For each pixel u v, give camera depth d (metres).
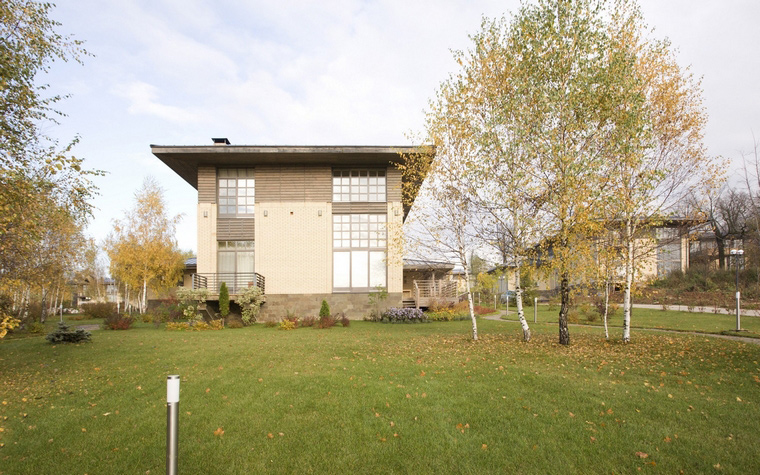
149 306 31.89
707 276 33.19
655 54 12.59
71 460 5.00
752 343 12.34
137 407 6.80
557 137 11.80
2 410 6.79
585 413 6.35
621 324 20.22
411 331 17.86
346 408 6.59
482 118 13.38
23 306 24.33
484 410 6.49
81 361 10.79
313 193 23.44
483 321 23.95
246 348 12.39
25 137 9.27
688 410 6.44
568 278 12.37
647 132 10.96
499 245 13.70
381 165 23.81
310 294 22.98
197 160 22.77
